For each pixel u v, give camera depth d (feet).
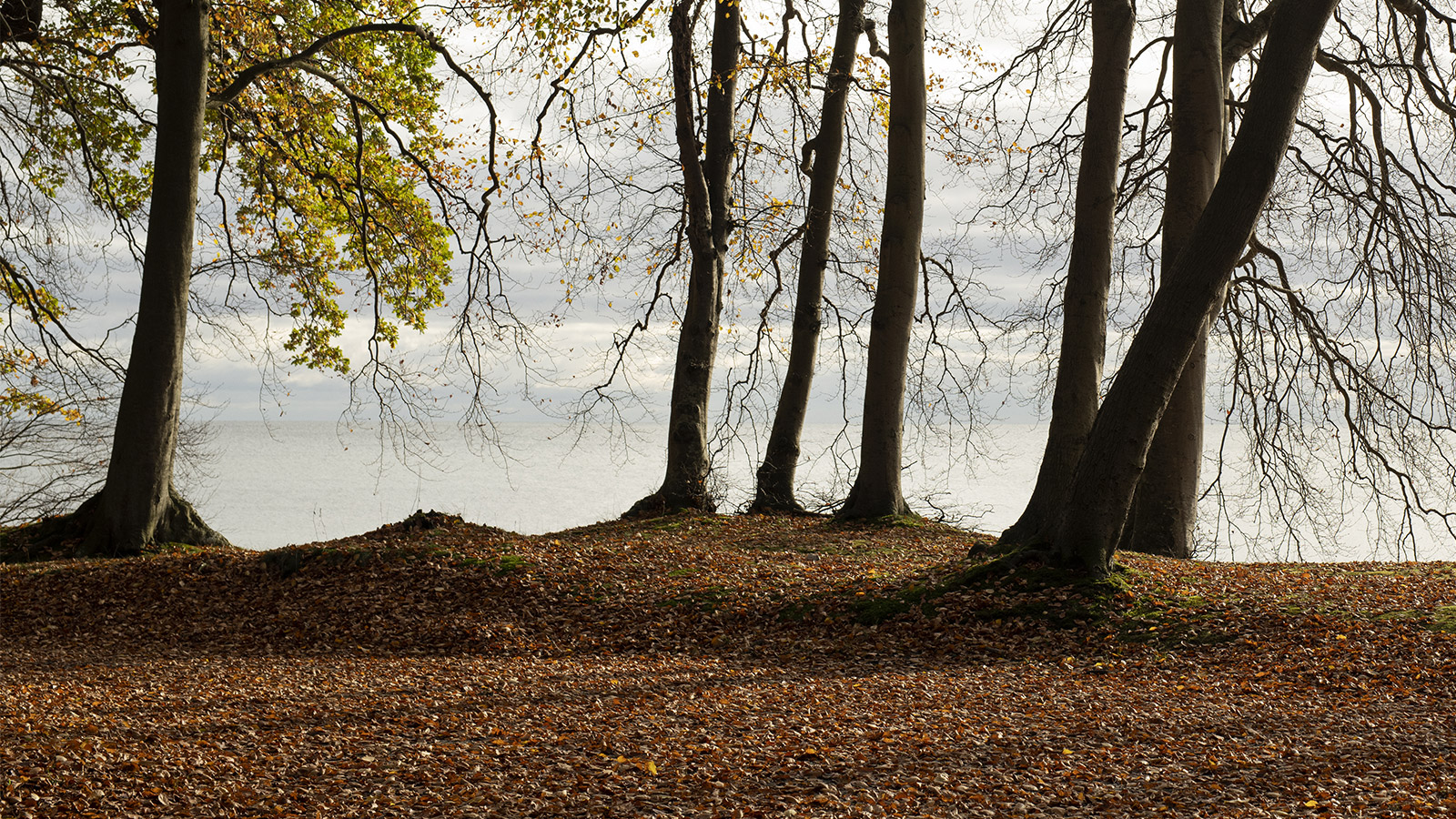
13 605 42.80
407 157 64.59
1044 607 35.24
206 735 22.82
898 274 60.18
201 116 54.19
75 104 61.21
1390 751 20.61
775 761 21.12
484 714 25.26
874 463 61.62
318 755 21.52
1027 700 26.68
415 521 49.49
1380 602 33.22
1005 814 18.11
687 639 37.32
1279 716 23.91
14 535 54.54
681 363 67.56
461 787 19.57
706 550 50.29
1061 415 46.93
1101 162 47.39
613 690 28.84
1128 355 36.35
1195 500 51.29
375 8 66.44
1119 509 36.65
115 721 23.95
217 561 46.70
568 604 40.65
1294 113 33.37
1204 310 34.88
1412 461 57.57
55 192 65.87
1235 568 41.98
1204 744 21.79
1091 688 28.25
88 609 42.32
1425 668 27.14
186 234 53.88
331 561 44.52
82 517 54.03
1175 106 49.65
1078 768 20.40
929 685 28.94
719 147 68.23
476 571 43.29
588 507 171.12
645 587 42.27
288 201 71.87
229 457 372.38
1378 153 57.11
